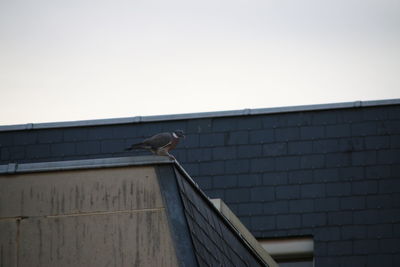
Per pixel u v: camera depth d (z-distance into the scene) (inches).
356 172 737.0
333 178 737.6
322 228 719.7
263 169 749.9
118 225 467.5
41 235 470.3
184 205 466.9
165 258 460.1
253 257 609.3
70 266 466.0
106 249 465.4
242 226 650.2
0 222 472.7
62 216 471.8
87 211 471.2
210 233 511.8
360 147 744.3
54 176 476.4
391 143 741.3
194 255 447.8
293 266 727.1
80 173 475.8
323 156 746.8
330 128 754.8
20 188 476.1
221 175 753.0
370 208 722.2
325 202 730.2
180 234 454.6
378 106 754.2
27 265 467.8
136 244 463.8
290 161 748.6
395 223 714.2
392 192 725.3
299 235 722.8
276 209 733.3
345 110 757.9
